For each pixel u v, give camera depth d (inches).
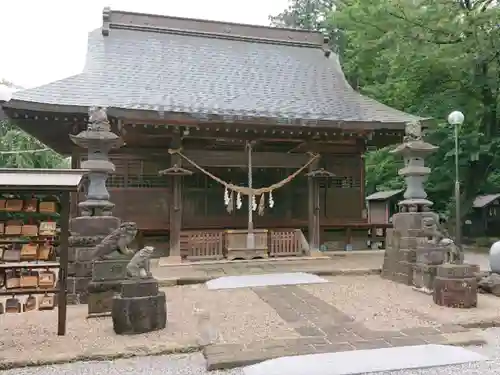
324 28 1031.0
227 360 162.1
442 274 255.3
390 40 517.0
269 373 149.6
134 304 199.0
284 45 632.4
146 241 485.1
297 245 464.8
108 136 303.4
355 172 547.8
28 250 199.8
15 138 580.4
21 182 189.0
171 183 434.9
